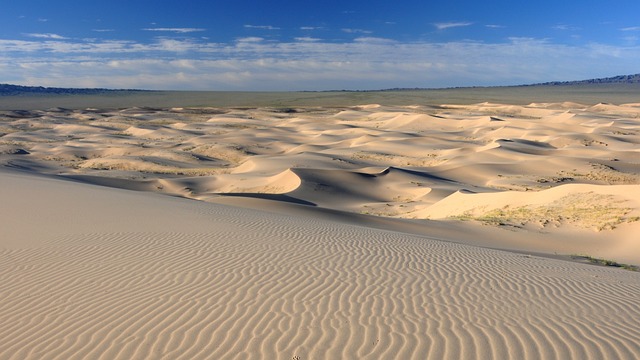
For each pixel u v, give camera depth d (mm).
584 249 18406
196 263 10930
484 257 13070
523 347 6531
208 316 7637
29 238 13984
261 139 74312
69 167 54656
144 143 73438
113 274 10133
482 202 28031
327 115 132750
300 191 37250
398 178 43156
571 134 65125
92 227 15633
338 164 53062
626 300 8914
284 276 9922
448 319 7555
